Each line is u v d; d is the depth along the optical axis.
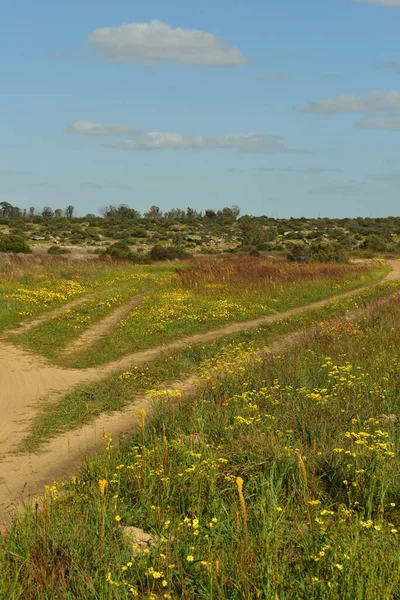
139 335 16.55
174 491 5.70
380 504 5.25
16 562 4.49
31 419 9.44
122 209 156.88
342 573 3.98
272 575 4.06
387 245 80.50
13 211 151.75
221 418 8.11
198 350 14.54
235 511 5.18
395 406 8.66
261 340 15.97
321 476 6.12
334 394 8.94
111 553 4.67
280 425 7.78
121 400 10.41
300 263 46.59
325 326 16.42
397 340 13.68
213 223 133.50
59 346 15.39
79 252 57.03
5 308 19.45
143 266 42.50
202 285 27.41
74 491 5.82
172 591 4.26
